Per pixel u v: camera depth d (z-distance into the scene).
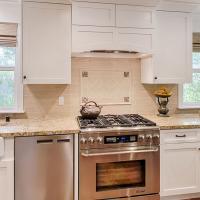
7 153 2.39
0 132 2.36
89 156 2.53
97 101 3.34
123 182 2.68
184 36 3.22
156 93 3.33
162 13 3.13
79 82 3.28
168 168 2.80
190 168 2.87
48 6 2.81
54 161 2.49
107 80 3.37
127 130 2.61
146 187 2.72
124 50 2.98
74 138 2.53
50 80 2.87
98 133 2.54
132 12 2.99
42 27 2.81
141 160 2.71
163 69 3.16
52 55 2.86
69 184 2.54
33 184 2.46
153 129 2.68
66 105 3.25
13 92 3.15
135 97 3.46
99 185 2.62
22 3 2.75
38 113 3.16
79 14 2.86
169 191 2.81
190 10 3.21
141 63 3.45
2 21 2.90
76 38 2.86
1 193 2.39
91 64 3.31
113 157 2.60
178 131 2.81
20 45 2.91
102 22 2.91
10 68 3.13
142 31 3.04
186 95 3.68
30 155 2.43
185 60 3.24
